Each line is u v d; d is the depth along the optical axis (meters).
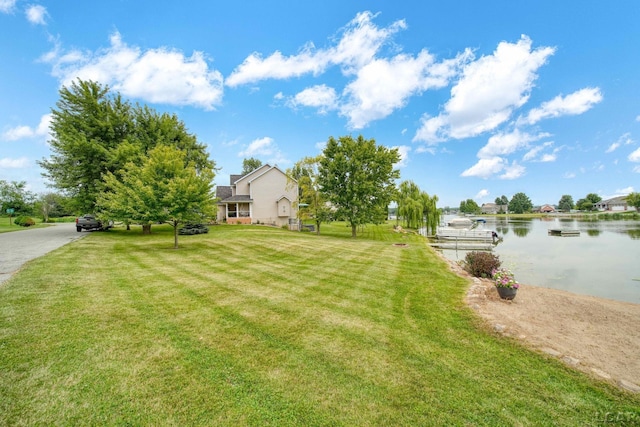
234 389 3.14
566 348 4.65
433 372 3.64
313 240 18.20
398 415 2.84
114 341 4.05
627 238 27.09
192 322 4.86
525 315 6.28
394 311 5.86
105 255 10.94
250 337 4.41
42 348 3.74
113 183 15.26
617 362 4.22
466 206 120.12
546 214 107.31
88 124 20.70
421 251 14.85
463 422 2.77
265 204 33.91
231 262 10.38
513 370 3.75
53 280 6.84
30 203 35.69
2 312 4.81
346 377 3.46
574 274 12.70
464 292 7.46
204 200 12.99
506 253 19.20
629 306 7.62
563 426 2.75
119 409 2.74
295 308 5.77
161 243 15.42
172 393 3.01
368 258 11.98
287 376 3.43
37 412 2.63
